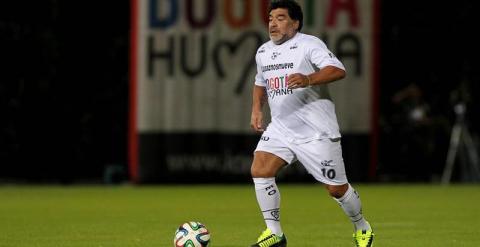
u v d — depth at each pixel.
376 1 80.88
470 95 88.19
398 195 71.69
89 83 84.69
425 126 87.38
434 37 90.50
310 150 32.28
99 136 85.44
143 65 79.50
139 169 80.25
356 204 33.00
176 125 79.94
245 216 52.84
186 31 79.44
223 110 80.06
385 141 88.31
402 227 46.56
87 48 84.62
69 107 84.06
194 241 32.50
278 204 33.09
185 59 79.62
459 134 86.94
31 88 83.00
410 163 88.19
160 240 39.78
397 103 87.88
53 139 84.12
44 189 77.31
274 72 32.62
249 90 79.88
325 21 80.19
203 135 80.06
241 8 79.31
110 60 85.25
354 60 80.75
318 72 31.16
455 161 88.75
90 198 67.25
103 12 84.81
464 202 64.94
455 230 45.00
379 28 81.19
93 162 85.69
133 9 79.44
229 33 79.50
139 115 79.81
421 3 90.19
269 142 32.88
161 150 80.06
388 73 90.44
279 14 32.34
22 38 82.69
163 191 74.62
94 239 40.22
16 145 83.25
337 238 40.88
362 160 81.88
